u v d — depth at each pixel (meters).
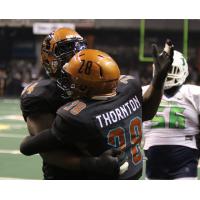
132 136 2.25
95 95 2.20
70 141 2.13
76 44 2.44
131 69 22.16
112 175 2.18
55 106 2.33
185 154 3.53
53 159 2.19
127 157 2.22
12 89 20.83
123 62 22.33
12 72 21.39
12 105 17.03
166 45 2.56
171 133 3.55
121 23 21.44
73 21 21.47
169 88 3.61
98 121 2.13
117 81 2.25
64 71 2.31
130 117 2.26
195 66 21.22
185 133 3.56
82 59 2.20
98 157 2.12
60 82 2.33
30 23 21.86
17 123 11.91
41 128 2.30
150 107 2.59
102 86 2.18
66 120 2.11
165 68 2.53
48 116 2.32
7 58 22.78
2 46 22.83
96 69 2.16
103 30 21.80
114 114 2.19
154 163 3.60
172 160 3.54
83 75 2.17
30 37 22.56
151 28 21.05
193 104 3.57
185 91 3.60
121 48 22.45
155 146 3.57
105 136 2.14
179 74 3.56
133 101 2.33
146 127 3.62
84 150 2.15
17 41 22.80
